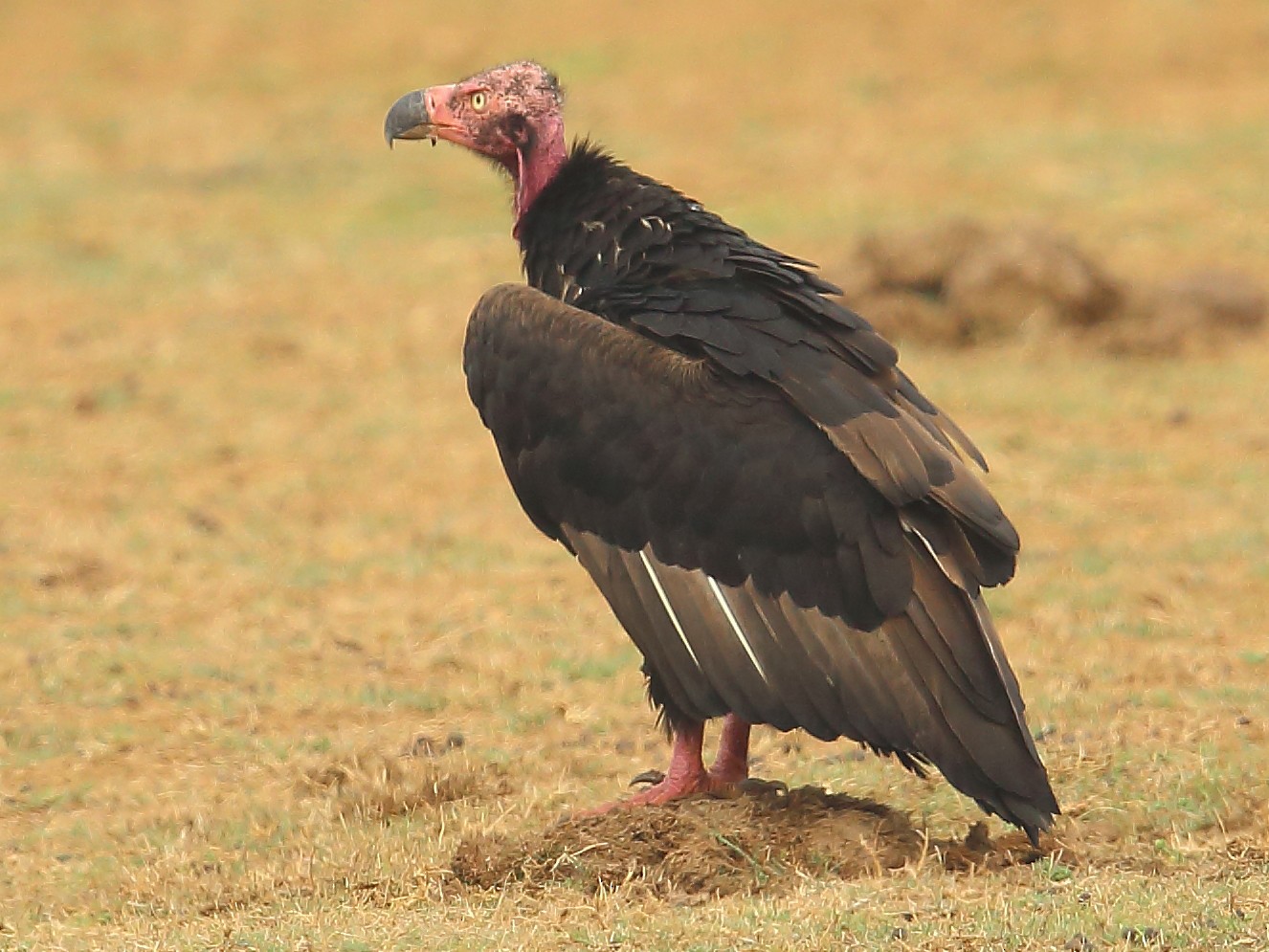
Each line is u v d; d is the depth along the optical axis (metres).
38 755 12.18
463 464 19.50
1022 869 8.98
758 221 28.59
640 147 32.88
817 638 8.79
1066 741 11.09
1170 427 19.92
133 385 22.30
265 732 12.47
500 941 8.27
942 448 9.01
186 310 25.53
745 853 9.01
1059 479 18.20
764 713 8.88
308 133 34.78
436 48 38.56
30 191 31.56
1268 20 37.44
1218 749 10.74
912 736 8.59
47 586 15.95
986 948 7.87
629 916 8.49
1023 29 37.91
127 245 28.78
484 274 27.11
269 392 22.09
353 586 15.84
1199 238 27.22
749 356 9.13
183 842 10.47
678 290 9.59
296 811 10.93
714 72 36.81
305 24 40.09
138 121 35.56
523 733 12.14
